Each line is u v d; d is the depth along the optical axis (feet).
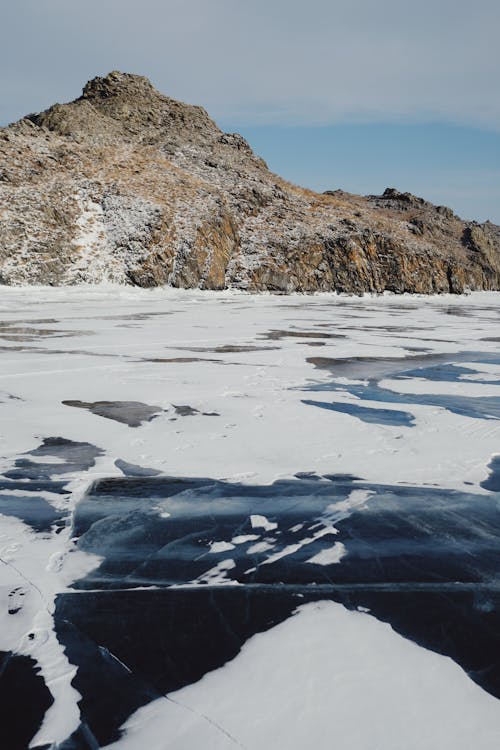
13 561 11.68
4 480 16.10
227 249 129.90
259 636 9.37
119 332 49.88
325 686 8.14
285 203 161.79
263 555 12.24
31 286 102.58
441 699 7.91
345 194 301.63
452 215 280.92
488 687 8.20
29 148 133.49
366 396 27.58
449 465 18.03
